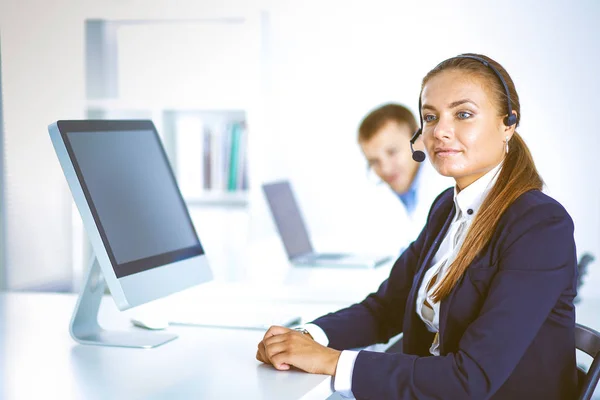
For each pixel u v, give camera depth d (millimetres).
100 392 1397
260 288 2676
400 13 4359
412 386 1446
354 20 4430
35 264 4359
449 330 1589
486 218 1569
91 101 4293
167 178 2023
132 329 1903
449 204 1807
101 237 1693
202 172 4430
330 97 4520
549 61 4113
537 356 1535
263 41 4316
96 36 4344
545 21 4105
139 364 1591
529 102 4152
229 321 1998
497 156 1611
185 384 1445
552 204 1531
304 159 4613
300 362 1518
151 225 1873
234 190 4402
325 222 4617
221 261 3377
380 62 4426
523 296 1460
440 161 1611
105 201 1751
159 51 4320
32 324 1974
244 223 4211
